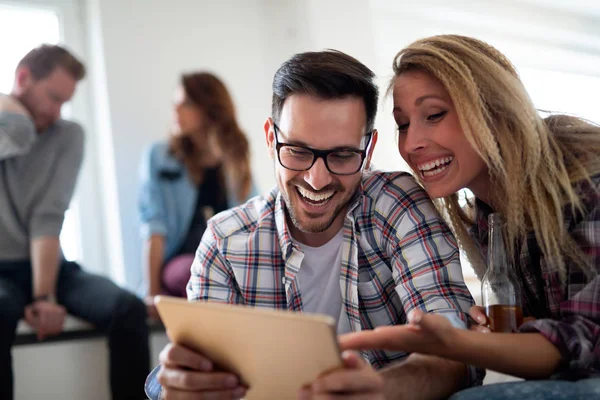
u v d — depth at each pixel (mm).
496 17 3955
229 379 985
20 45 3049
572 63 4441
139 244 3008
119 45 3061
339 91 1283
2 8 3025
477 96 1251
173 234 2807
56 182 2480
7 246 2416
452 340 989
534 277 1285
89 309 2398
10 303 2221
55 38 3137
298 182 1322
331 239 1421
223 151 2893
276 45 3404
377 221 1401
